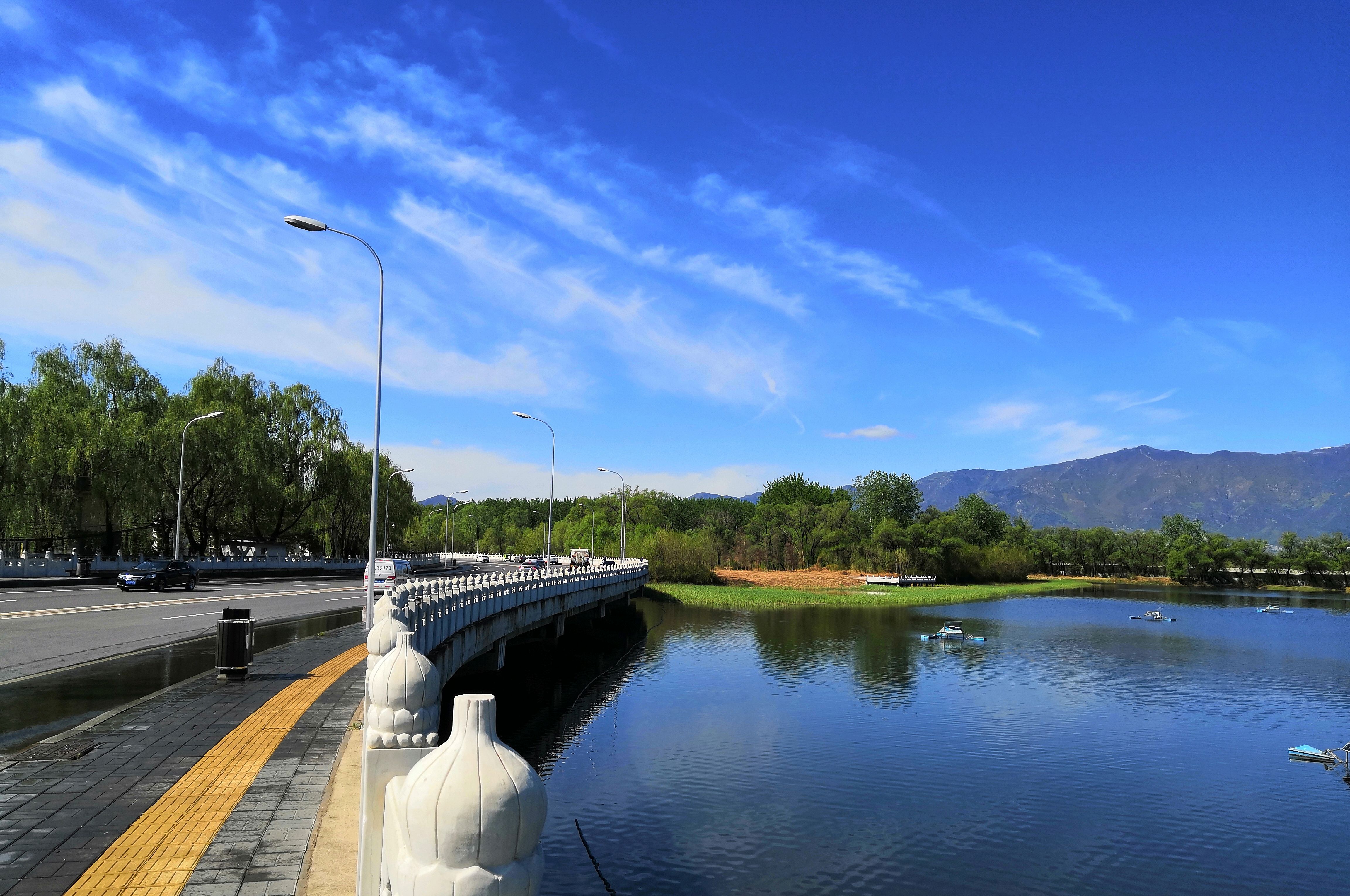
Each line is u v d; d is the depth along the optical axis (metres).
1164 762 23.42
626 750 23.06
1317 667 41.25
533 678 33.66
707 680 34.31
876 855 16.20
